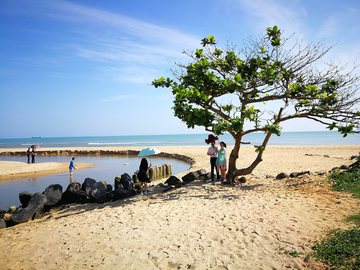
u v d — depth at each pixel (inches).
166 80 347.9
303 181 353.4
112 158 1293.1
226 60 366.0
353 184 277.1
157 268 140.0
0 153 1604.3
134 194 373.4
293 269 129.0
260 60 345.1
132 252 160.9
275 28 338.0
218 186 360.5
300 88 317.7
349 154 903.7
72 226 227.5
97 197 348.8
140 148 1761.8
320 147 1304.1
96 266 146.1
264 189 328.2
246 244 162.4
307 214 208.8
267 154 1011.9
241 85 298.0
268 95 358.0
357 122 298.5
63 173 756.0
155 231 194.5
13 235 217.0
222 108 358.9
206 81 322.3
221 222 204.8
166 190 373.1
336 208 215.3
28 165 907.4
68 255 162.7
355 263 122.6
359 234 149.6
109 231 201.2
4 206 406.6
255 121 334.6
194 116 310.0
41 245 184.1
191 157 1063.0
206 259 145.8
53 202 356.5
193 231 190.1
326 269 124.3
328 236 161.0
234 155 377.7
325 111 320.2
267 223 194.1
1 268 151.1
